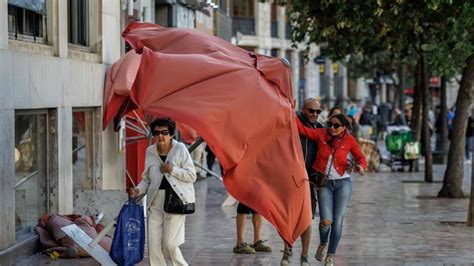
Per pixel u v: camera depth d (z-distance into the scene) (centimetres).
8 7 2369
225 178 2133
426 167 5144
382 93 14512
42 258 2411
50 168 2667
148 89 2138
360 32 4603
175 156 2039
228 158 2098
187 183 2045
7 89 2264
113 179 3155
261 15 10344
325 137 2273
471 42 3869
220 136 2084
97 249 2128
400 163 6194
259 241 2625
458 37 3647
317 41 4566
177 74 2144
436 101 14825
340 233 2278
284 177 2128
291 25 5225
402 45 4659
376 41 4728
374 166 6047
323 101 12656
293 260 2461
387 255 2566
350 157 2333
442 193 4234
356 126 6016
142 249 2048
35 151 2578
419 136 6700
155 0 4597
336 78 13425
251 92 2131
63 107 2695
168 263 2227
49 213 2661
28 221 2533
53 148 2667
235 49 2353
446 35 4247
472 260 2488
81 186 3019
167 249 2047
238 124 2102
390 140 6038
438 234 2992
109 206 2811
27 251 2406
